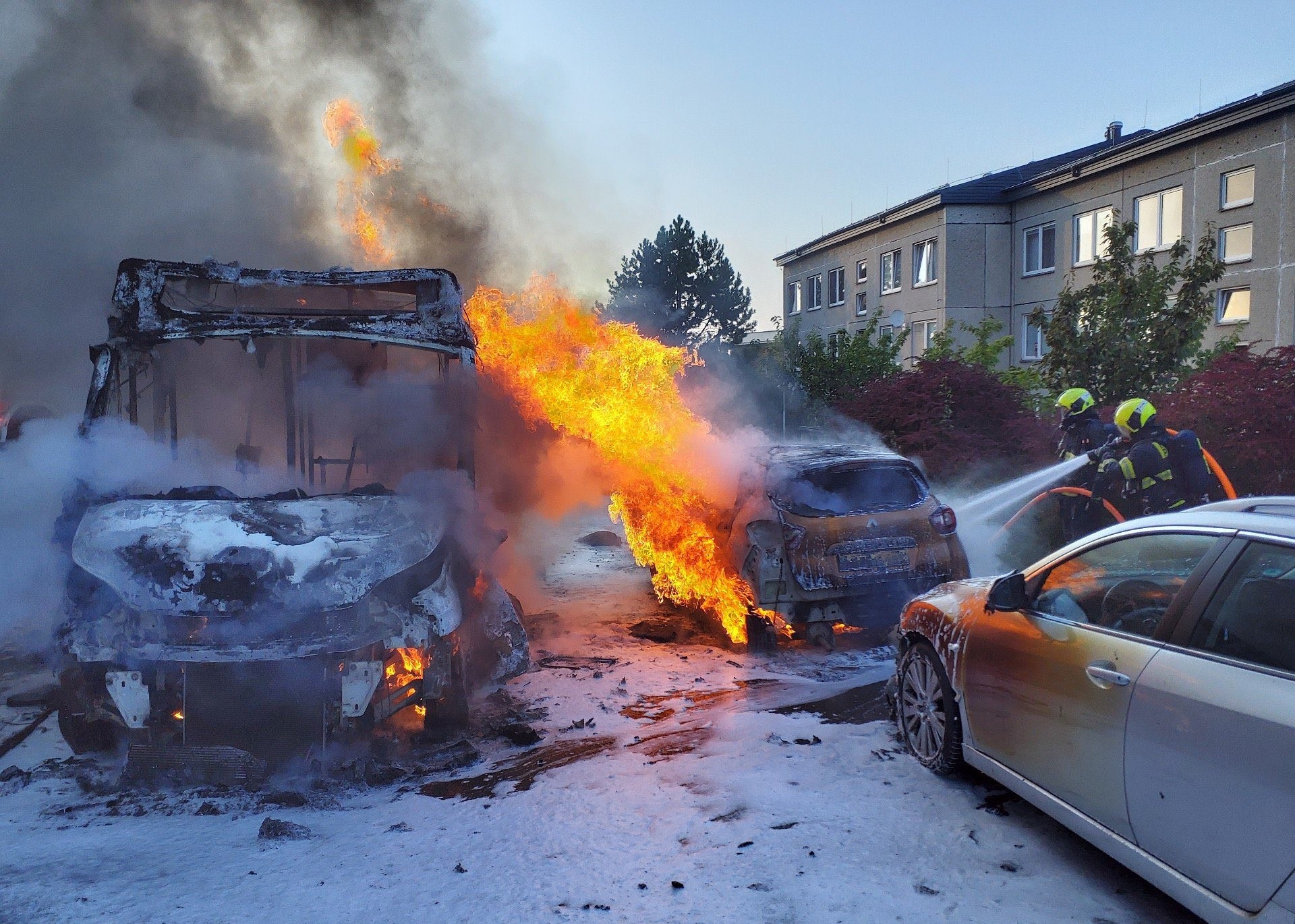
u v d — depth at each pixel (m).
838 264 36.50
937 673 4.63
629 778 4.75
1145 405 6.63
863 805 4.27
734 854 3.79
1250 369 7.31
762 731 5.41
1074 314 11.00
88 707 5.09
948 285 28.80
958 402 9.98
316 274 5.93
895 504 7.55
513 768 5.11
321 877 3.72
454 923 3.30
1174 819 3.02
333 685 4.91
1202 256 10.58
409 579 5.15
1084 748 3.49
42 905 3.47
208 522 4.92
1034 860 3.68
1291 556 2.94
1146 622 3.39
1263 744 2.69
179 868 3.83
